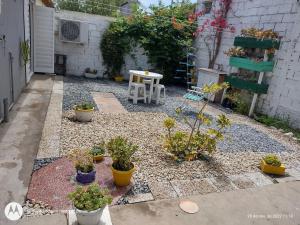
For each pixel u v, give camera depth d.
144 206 2.61
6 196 2.46
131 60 9.63
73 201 2.21
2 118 4.16
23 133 3.85
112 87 8.08
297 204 2.95
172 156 3.76
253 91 6.68
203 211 2.64
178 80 10.05
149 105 6.61
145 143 4.14
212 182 3.24
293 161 4.20
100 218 2.31
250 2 7.37
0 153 3.21
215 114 6.61
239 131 5.47
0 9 3.95
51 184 2.73
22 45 5.90
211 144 3.88
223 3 8.35
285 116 6.29
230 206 2.78
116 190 2.79
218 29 8.56
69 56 9.00
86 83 8.16
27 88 6.50
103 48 9.20
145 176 3.16
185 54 9.65
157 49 9.41
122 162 2.88
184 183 3.13
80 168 2.86
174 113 6.13
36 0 8.48
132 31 9.20
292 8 6.10
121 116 5.39
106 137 4.15
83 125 4.55
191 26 9.70
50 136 3.85
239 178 3.42
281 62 6.39
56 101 5.67
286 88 6.27
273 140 5.12
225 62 8.39
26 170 2.91
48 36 8.18
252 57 7.23
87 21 8.88
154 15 9.41
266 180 3.45
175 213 2.56
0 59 4.04
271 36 6.48
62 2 15.16
